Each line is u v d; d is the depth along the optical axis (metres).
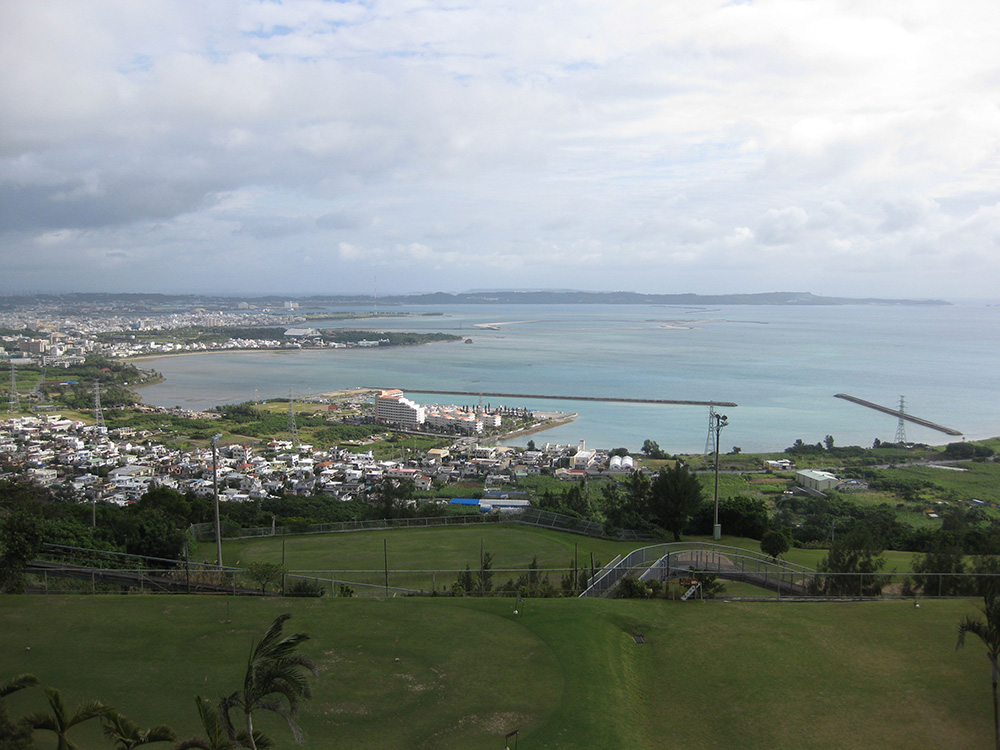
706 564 50.38
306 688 20.41
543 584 46.84
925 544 66.75
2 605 39.50
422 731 27.20
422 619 38.31
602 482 141.25
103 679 30.61
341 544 64.94
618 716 28.84
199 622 37.41
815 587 44.69
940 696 30.97
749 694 31.33
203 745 20.84
